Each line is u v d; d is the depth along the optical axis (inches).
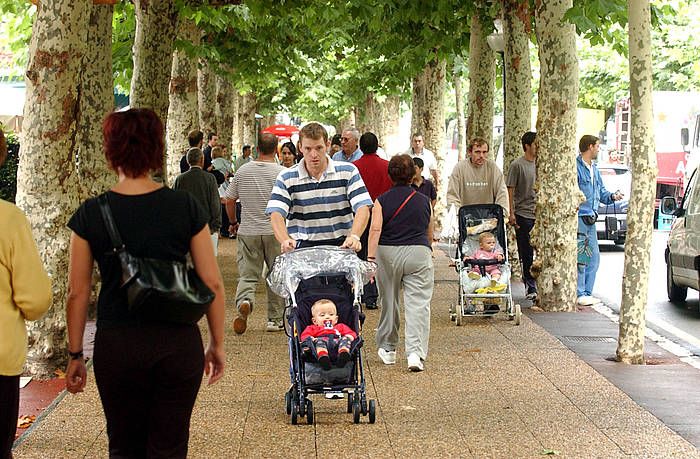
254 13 753.6
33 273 230.5
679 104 1679.4
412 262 445.7
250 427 357.1
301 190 420.8
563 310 644.1
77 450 326.6
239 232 550.9
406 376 440.5
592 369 458.6
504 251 593.0
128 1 987.9
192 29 1002.7
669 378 441.1
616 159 1809.8
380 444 336.5
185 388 221.1
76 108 442.3
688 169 1582.2
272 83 1610.5
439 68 1293.1
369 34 1168.8
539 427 357.1
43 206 434.6
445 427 357.1
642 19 463.2
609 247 1181.7
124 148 221.3
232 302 676.1
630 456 323.3
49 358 435.2
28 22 1014.4
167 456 222.2
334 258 371.6
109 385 220.1
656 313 679.7
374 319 597.6
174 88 1018.7
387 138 1972.2
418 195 449.7
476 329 569.3
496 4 848.3
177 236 221.1
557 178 640.4
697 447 332.8
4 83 1358.3
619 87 2186.3
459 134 1720.0
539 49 642.8
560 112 636.7
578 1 599.8
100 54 659.4
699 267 656.4
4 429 231.3
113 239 218.1
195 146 678.5
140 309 215.0
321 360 351.6
